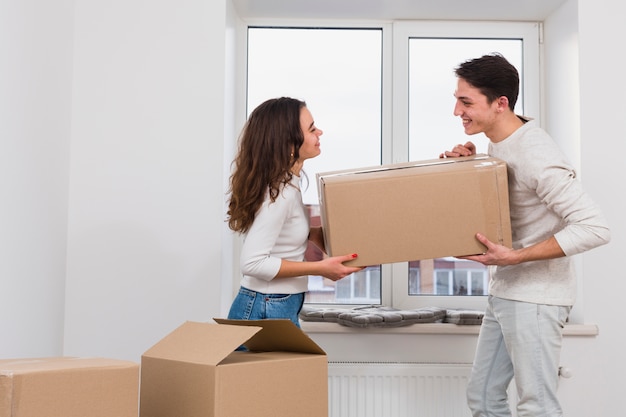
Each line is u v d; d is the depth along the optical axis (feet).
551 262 6.05
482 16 9.76
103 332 8.24
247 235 5.79
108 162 8.38
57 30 7.85
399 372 8.48
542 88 9.87
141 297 8.27
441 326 8.48
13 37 6.65
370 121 9.95
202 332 4.69
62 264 8.14
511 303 6.12
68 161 8.30
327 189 5.82
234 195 5.93
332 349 8.57
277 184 5.76
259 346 5.19
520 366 6.07
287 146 5.88
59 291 8.05
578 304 8.50
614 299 8.34
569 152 8.95
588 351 8.31
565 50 9.09
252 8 9.48
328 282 9.75
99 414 3.89
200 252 8.30
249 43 9.96
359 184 5.82
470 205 5.84
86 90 8.42
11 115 6.64
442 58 9.98
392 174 5.91
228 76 8.86
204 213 8.34
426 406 8.51
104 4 8.48
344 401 8.48
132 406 4.02
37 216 7.36
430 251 5.84
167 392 4.48
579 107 8.58
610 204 8.48
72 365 3.92
